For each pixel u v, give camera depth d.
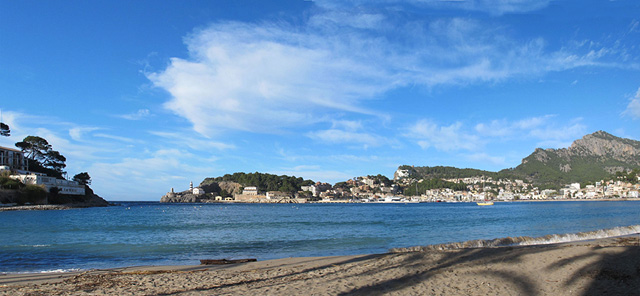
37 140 162.25
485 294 11.33
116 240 35.50
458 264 16.38
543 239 32.00
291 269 17.44
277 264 20.22
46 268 21.06
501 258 17.16
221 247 30.88
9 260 23.78
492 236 39.91
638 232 36.50
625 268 13.60
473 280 13.13
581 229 47.03
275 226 55.34
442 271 14.76
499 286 12.23
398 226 55.06
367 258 20.92
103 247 30.16
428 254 19.98
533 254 17.69
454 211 126.88
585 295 10.84
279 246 31.67
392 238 37.91
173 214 102.94
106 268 20.66
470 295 11.27
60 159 173.00
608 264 14.44
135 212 116.31
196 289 12.96
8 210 110.75
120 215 93.56
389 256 20.19
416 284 12.71
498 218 74.88
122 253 27.27
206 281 14.60
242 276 15.67
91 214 96.69
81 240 35.28
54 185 142.62
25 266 21.72
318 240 35.94
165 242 34.12
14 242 33.44
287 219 77.19
